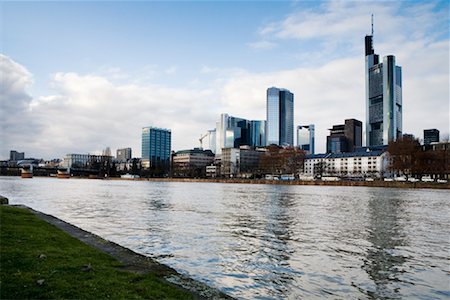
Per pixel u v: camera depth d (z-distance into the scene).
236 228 40.31
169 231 37.75
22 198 84.50
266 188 171.00
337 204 74.56
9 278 13.77
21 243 20.02
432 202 81.44
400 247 31.09
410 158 179.12
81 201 77.94
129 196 96.81
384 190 148.88
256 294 19.17
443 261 26.36
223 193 118.75
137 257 19.36
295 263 25.23
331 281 21.47
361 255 27.91
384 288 20.44
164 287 14.54
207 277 21.91
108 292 13.24
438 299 18.95
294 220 47.75
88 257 18.27
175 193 115.88
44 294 12.55
